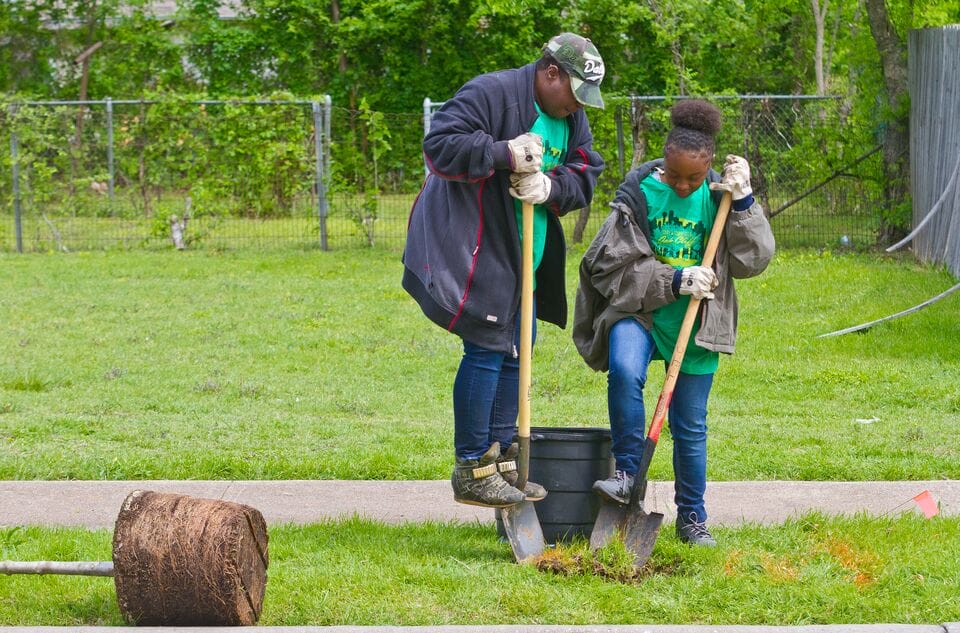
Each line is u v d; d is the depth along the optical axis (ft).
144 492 13.76
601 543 16.08
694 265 16.63
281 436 25.43
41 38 106.83
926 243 51.06
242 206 59.93
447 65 90.27
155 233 59.98
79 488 21.18
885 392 29.96
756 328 38.78
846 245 56.03
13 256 57.41
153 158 59.77
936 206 45.93
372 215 59.67
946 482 21.31
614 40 64.85
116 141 59.77
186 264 54.13
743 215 16.03
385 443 24.82
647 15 62.75
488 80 15.72
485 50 86.94
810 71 94.07
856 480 21.71
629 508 16.14
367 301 44.73
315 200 59.47
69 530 18.33
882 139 55.16
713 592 14.52
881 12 54.54
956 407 28.50
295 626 13.47
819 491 20.80
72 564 13.91
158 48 107.04
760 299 43.55
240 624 13.46
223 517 13.38
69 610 14.37
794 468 22.25
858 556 16.03
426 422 27.20
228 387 30.63
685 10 63.21
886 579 15.05
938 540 16.98
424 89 91.61
